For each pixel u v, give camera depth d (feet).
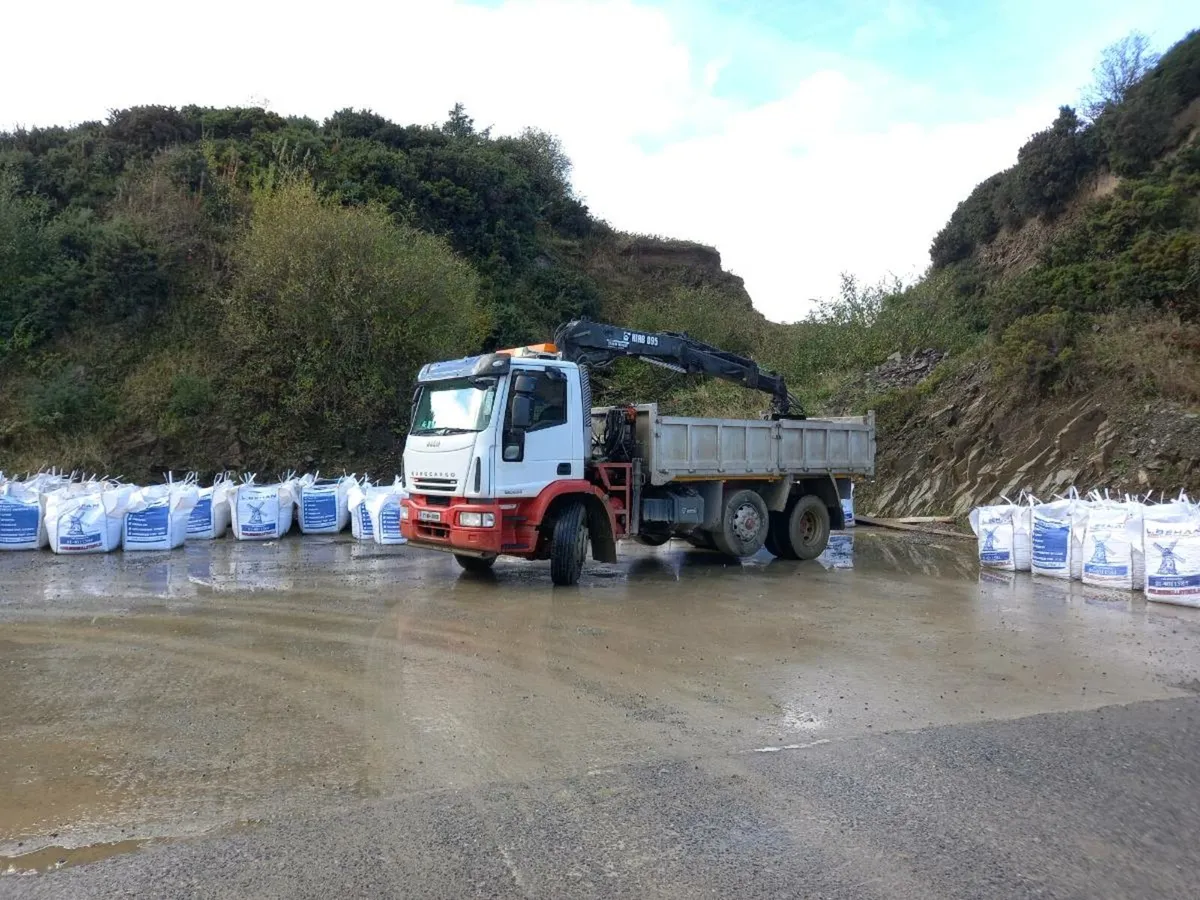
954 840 11.78
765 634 23.95
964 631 24.47
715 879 10.69
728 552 38.09
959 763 14.57
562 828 12.01
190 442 58.08
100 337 61.16
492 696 17.98
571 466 31.99
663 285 124.06
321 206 64.34
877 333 82.99
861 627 24.94
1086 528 32.60
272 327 62.03
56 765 14.11
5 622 24.17
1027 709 17.52
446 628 24.08
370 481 60.23
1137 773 14.19
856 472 43.78
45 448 55.01
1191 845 11.73
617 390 87.61
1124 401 48.96
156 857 11.09
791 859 11.22
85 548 36.70
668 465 34.94
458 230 94.17
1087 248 69.67
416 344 62.80
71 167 71.61
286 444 60.13
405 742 15.28
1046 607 27.99
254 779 13.61
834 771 14.17
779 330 101.55
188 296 64.44
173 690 18.13
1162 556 28.43
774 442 39.34
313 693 18.01
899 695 18.38
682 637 23.48
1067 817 12.53
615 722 16.51
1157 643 23.12
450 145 101.45
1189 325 53.67
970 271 98.27
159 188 69.46
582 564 31.86
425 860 11.07
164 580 31.04
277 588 29.81
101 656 20.71
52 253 62.34
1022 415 54.08
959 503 53.06
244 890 10.30
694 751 15.03
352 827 11.98
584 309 100.68
